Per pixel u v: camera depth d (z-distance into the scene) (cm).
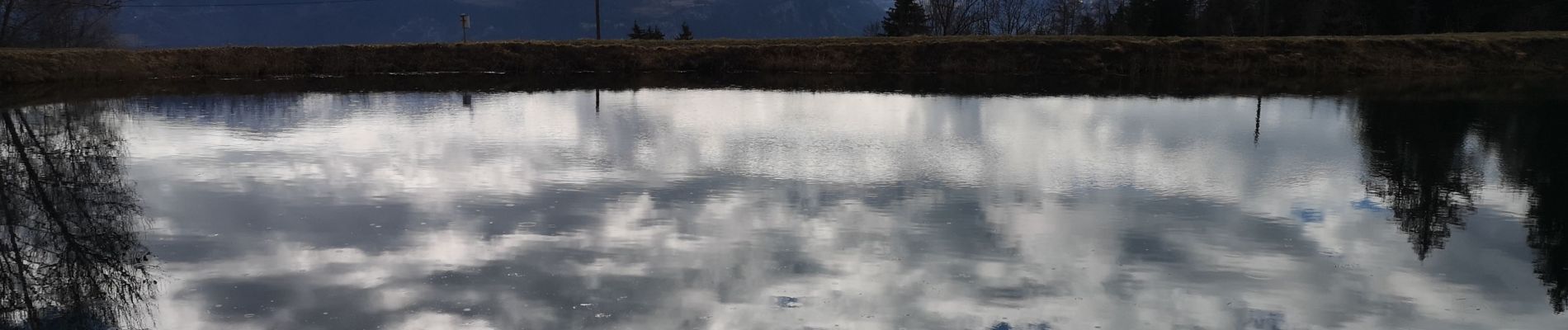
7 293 762
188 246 905
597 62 4225
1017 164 1418
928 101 2622
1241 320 692
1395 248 909
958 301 729
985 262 839
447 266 820
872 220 1012
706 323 674
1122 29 7319
